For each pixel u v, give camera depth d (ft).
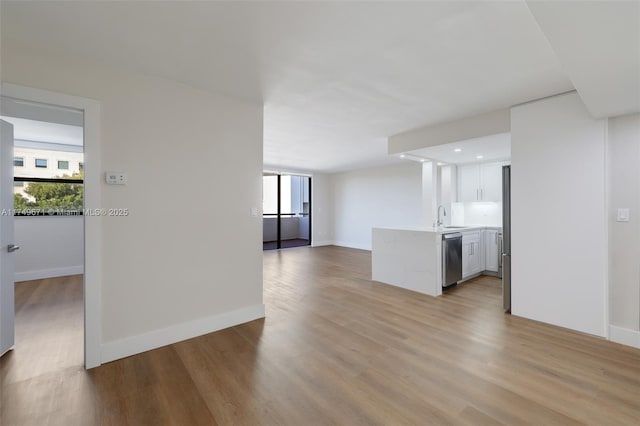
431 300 12.02
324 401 5.68
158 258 8.02
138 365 7.04
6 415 5.29
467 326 9.30
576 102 8.76
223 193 9.25
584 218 8.61
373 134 14.21
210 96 8.96
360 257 22.65
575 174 8.76
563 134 8.99
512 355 7.43
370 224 26.71
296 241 33.06
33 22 5.57
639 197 7.89
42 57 6.49
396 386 6.15
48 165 15.75
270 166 25.02
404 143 14.01
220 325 9.13
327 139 15.17
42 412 5.37
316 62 7.28
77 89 6.87
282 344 8.11
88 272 6.94
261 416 5.28
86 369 6.84
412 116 11.46
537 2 3.92
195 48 6.60
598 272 8.37
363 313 10.53
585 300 8.61
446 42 6.39
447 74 7.91
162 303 8.08
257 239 10.04
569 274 8.89
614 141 8.25
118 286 7.39
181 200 8.42
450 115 11.32
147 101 7.83
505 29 5.90
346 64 7.37
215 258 9.09
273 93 9.20
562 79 8.13
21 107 6.82
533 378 6.41
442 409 5.42
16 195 14.99
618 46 4.88
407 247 13.66
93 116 7.04
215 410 5.44
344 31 5.98
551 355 7.41
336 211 30.12
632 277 8.00
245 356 7.45
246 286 9.78
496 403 5.60
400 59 7.13
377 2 5.09
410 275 13.52
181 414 5.34
